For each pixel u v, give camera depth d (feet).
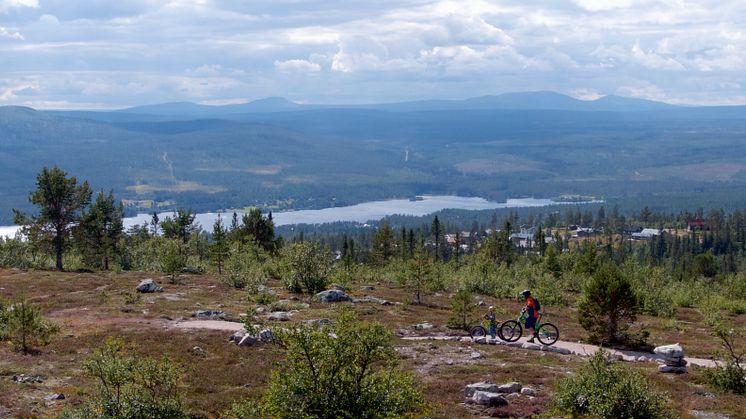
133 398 58.54
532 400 71.41
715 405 72.38
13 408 64.44
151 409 58.65
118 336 100.27
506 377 80.84
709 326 144.46
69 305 137.18
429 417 64.39
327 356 51.19
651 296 179.42
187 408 64.59
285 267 197.77
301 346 51.16
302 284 166.30
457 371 83.92
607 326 108.06
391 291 188.85
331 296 148.36
